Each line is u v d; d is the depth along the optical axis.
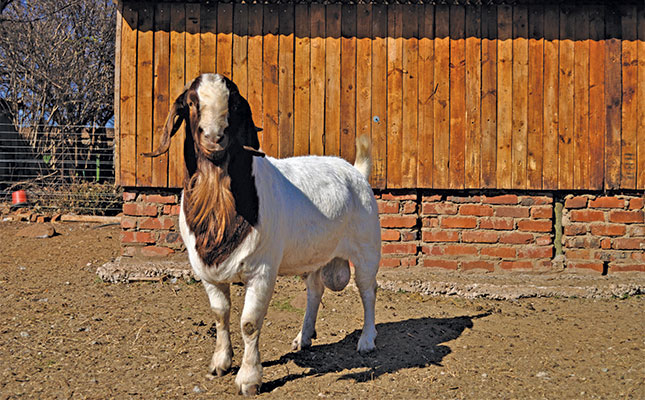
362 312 5.95
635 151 7.22
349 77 7.25
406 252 7.27
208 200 3.54
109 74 19.25
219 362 4.14
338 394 3.86
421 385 4.03
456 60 7.22
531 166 7.19
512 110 7.21
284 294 6.57
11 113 16.62
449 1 7.21
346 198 4.48
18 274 7.33
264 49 7.25
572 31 7.21
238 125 3.46
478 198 7.25
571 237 7.27
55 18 18.61
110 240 9.72
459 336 5.21
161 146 3.51
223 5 7.23
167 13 7.21
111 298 6.27
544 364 4.46
